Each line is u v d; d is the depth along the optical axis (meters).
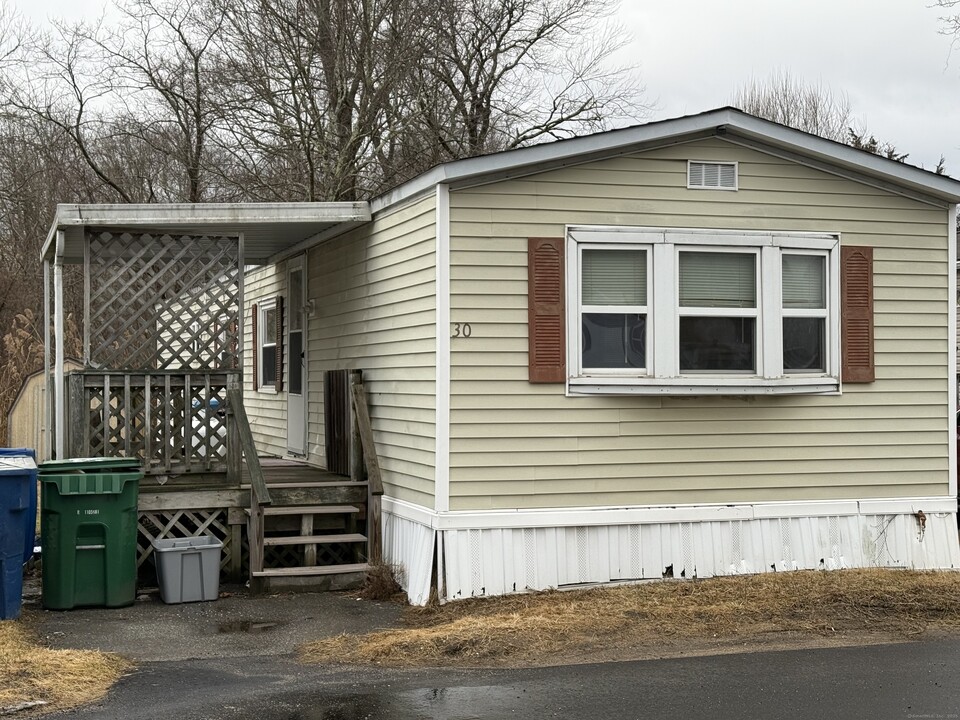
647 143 9.60
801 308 10.08
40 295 27.31
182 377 10.69
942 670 7.01
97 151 26.12
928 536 10.28
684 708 6.23
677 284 9.66
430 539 9.21
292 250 13.92
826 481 10.08
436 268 9.17
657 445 9.62
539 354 9.30
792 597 8.87
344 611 9.09
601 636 7.96
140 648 7.86
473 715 6.14
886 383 10.27
